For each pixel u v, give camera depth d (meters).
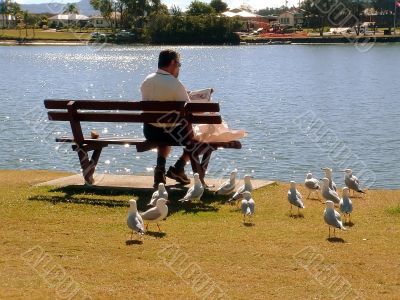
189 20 154.12
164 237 10.04
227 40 160.38
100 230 10.43
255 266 8.78
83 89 58.44
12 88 56.81
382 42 151.75
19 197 12.63
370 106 42.53
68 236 10.08
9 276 8.36
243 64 98.50
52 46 156.12
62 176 15.39
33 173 15.93
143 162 22.62
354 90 55.44
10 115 35.50
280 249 9.48
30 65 92.88
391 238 10.09
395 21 157.25
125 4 149.75
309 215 11.55
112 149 24.56
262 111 39.69
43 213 11.43
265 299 7.68
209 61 105.69
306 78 71.25
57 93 53.88
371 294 7.86
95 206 11.97
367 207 12.27
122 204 12.16
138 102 12.99
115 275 8.42
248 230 10.48
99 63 99.75
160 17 151.25
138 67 92.06
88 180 13.63
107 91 57.66
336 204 12.10
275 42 165.75
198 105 12.71
